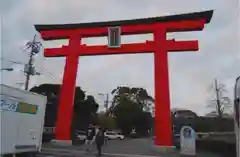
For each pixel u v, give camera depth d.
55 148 21.61
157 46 23.23
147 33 24.50
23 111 11.68
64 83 24.91
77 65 25.19
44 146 22.78
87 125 43.12
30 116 12.24
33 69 29.48
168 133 21.36
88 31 25.53
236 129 6.67
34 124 12.58
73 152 19.80
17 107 11.23
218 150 20.59
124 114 66.44
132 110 67.44
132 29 24.28
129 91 73.50
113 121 56.81
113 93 73.75
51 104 39.50
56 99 40.06
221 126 27.69
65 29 26.19
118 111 67.12
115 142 39.03
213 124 28.61
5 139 10.45
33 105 12.48
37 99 12.85
